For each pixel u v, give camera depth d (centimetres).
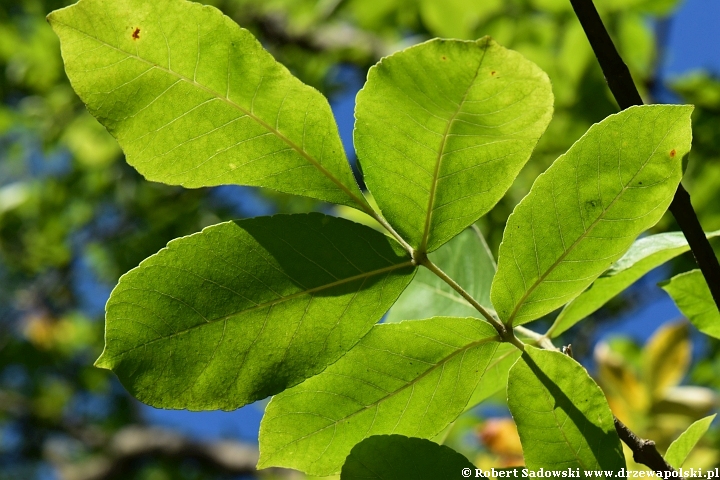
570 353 91
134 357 81
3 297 488
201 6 80
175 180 82
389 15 241
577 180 83
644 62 183
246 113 82
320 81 306
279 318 82
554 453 84
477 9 184
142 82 81
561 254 84
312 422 86
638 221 83
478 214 83
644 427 134
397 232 83
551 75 169
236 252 82
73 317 498
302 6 294
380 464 84
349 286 83
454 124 81
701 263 87
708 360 178
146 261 81
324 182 83
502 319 85
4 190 437
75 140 391
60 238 430
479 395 93
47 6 333
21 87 375
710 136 179
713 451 134
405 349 85
